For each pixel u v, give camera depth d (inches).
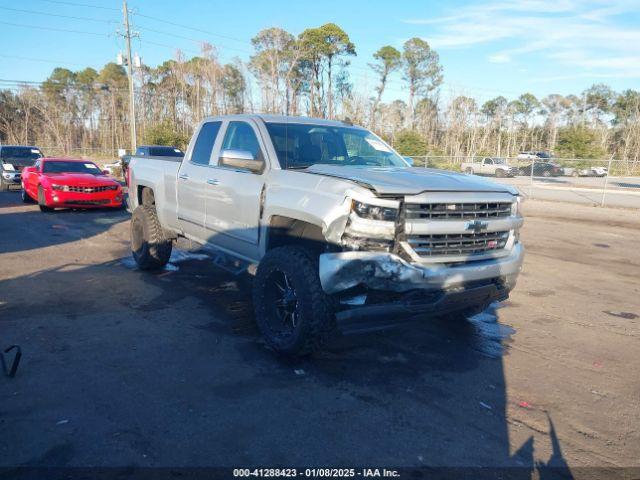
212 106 1932.8
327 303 156.4
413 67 2662.4
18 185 761.6
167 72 2529.5
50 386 146.5
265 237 183.3
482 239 168.6
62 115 2709.2
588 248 419.2
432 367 170.7
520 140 2817.4
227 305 227.9
